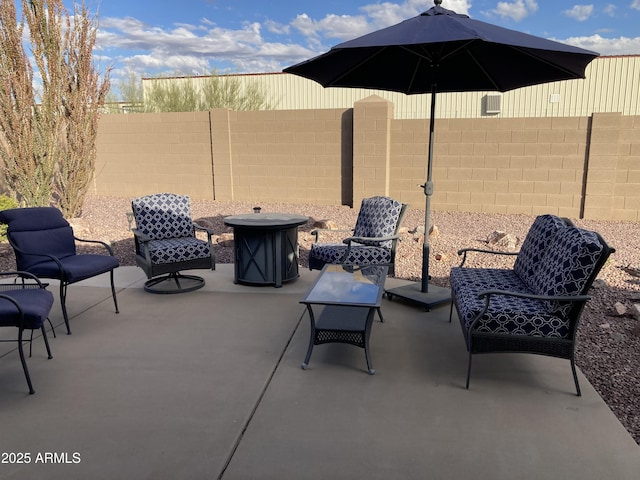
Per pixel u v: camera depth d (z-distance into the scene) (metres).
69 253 4.71
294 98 17.19
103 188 12.42
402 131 10.17
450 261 6.34
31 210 4.61
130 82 16.67
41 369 3.38
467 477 2.27
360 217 5.59
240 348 3.72
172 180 11.91
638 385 3.16
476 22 3.83
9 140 7.95
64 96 8.48
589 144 9.19
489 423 2.70
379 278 3.96
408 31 3.55
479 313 3.07
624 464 2.36
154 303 4.80
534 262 3.82
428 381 3.20
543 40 3.55
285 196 11.24
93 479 2.25
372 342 3.85
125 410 2.84
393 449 2.47
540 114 15.07
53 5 7.94
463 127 9.84
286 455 2.42
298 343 3.82
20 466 2.34
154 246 5.04
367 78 5.02
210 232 5.28
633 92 14.48
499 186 9.88
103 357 3.56
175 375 3.28
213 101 16.23
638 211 9.20
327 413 2.81
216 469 2.32
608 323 4.17
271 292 5.13
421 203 10.39
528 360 3.52
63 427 2.67
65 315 4.02
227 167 11.37
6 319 3.00
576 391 3.02
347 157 10.67
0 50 7.59
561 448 2.48
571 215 9.60
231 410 2.84
